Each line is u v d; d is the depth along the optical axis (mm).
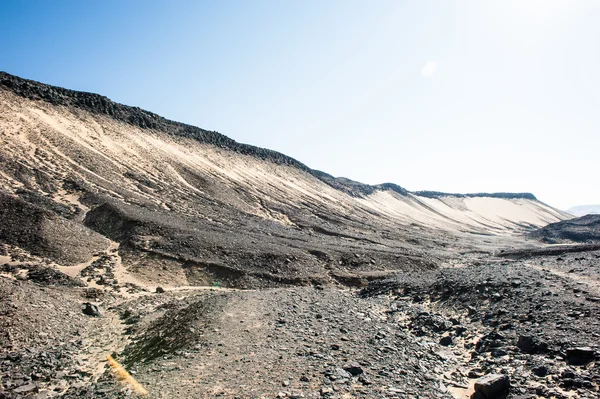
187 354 11195
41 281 24875
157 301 24094
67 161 62875
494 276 20500
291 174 135375
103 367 12297
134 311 20859
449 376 10164
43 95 85125
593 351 9734
